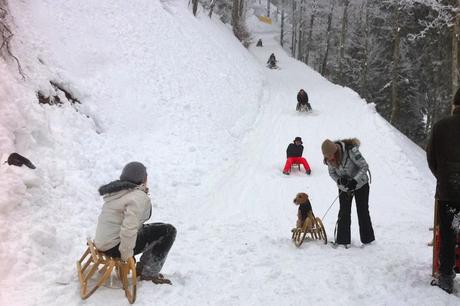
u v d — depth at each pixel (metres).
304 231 6.76
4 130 7.45
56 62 12.57
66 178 8.27
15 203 6.08
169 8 23.61
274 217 9.23
